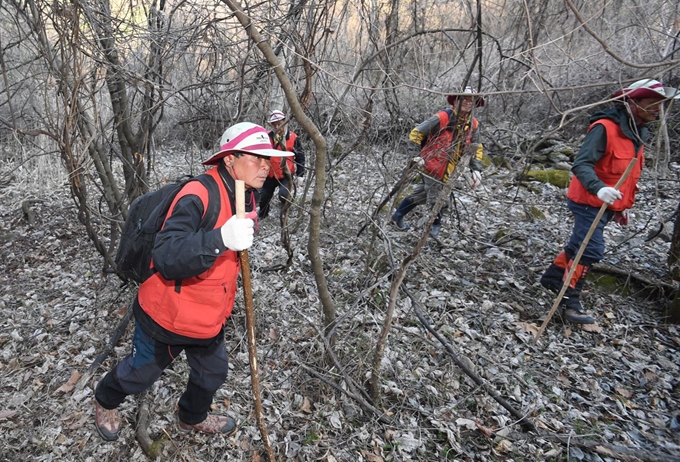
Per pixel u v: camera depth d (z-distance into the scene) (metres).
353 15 3.78
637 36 5.65
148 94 3.44
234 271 2.12
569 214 5.57
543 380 3.14
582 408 2.95
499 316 3.75
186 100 3.46
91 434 2.68
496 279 4.25
